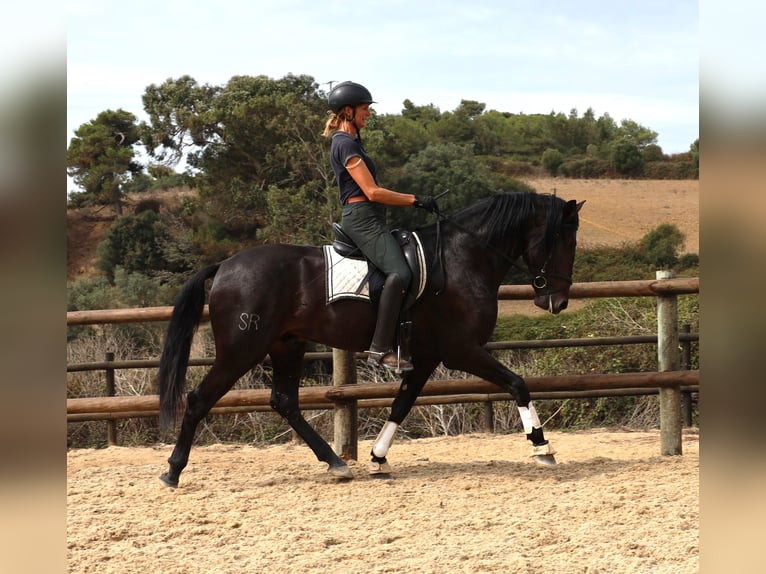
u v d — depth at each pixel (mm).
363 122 5129
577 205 5184
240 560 3643
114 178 33812
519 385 5238
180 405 4996
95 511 4531
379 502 4602
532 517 4180
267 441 8250
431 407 8469
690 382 5820
